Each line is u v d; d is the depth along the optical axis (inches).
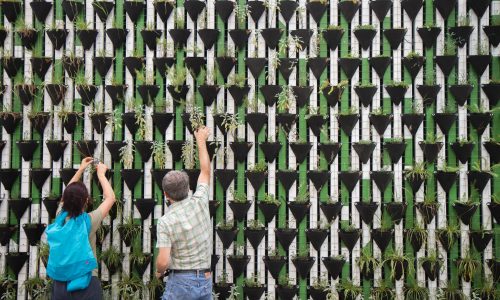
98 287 131.0
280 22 166.4
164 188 127.6
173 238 123.9
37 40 166.4
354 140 163.9
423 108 163.8
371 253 161.3
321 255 162.6
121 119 165.2
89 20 166.9
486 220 160.2
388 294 156.8
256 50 165.9
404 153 163.2
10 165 165.3
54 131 165.6
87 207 161.3
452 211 160.7
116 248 162.2
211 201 161.2
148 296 159.5
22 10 166.4
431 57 164.2
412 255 160.2
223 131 163.2
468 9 163.6
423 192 161.9
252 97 165.2
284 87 162.9
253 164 164.6
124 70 166.6
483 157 160.9
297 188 164.2
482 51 162.1
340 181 163.9
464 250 159.3
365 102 162.4
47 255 158.7
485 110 161.2
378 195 162.9
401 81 163.2
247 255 161.8
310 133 164.6
